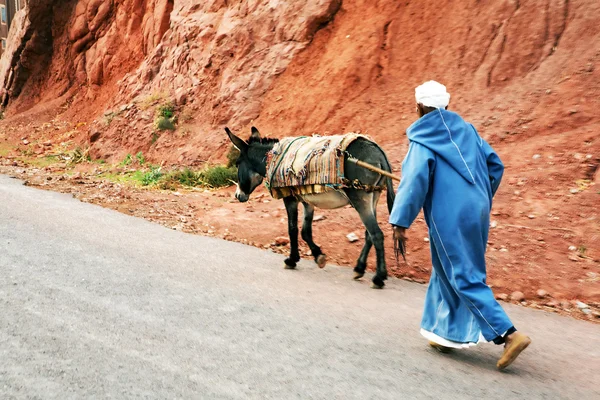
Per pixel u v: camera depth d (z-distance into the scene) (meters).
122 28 22.91
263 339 4.02
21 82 26.31
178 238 7.64
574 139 9.59
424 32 13.93
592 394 3.48
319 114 13.52
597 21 11.92
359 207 5.89
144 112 16.56
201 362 3.53
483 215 3.75
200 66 16.61
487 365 3.88
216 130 14.89
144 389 3.10
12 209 8.31
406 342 4.21
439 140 3.89
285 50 15.34
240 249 7.35
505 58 12.33
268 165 6.52
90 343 3.67
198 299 4.85
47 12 25.55
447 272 3.76
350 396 3.20
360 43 14.34
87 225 7.77
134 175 13.90
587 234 7.25
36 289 4.70
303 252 7.55
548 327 4.96
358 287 5.85
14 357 3.37
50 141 20.47
